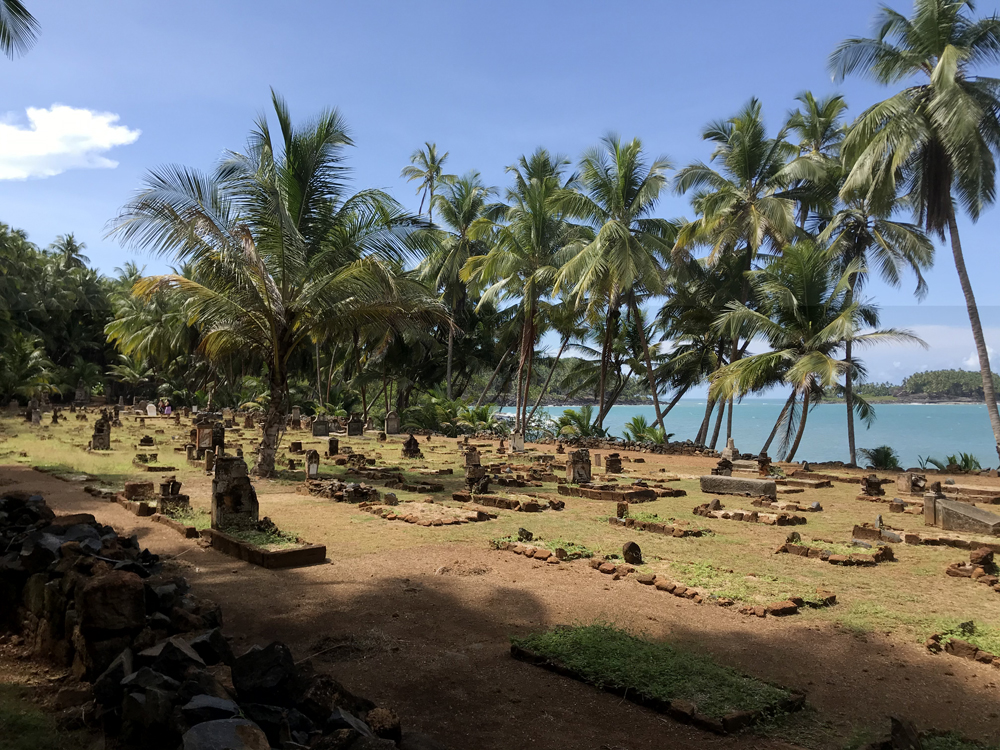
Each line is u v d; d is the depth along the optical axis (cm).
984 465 4162
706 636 669
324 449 2770
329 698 402
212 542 1018
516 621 698
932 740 460
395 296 1708
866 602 798
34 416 3478
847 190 2355
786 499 1712
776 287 2688
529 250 3519
